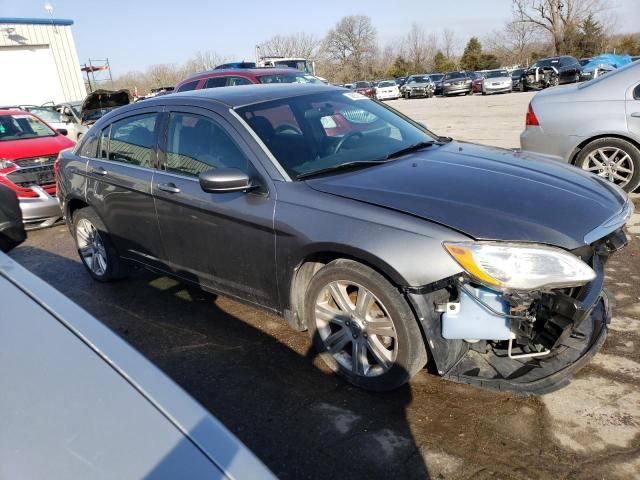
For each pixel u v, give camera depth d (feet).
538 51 212.43
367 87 130.21
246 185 10.06
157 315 13.44
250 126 11.07
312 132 11.62
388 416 8.89
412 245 8.30
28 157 23.40
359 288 9.18
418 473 7.63
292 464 7.99
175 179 12.03
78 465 3.72
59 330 4.86
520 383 8.27
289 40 236.02
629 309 11.74
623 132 18.53
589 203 9.16
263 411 9.28
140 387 4.50
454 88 110.63
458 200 8.91
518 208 8.70
